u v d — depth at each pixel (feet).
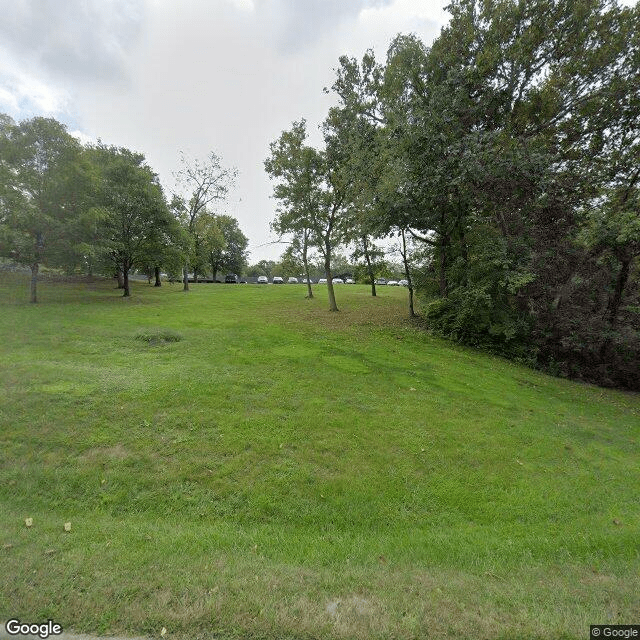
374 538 12.30
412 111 47.96
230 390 23.04
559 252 42.68
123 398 20.49
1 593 7.97
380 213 49.55
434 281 57.72
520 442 20.49
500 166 40.93
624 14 41.37
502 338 44.39
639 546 12.37
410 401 24.59
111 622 7.39
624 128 45.09
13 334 33.45
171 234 78.84
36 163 50.75
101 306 56.90
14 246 50.37
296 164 56.29
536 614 8.21
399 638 7.27
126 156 94.12
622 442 23.11
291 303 73.72
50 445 15.87
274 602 8.13
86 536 10.77
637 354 42.19
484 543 12.07
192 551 10.45
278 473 15.46
